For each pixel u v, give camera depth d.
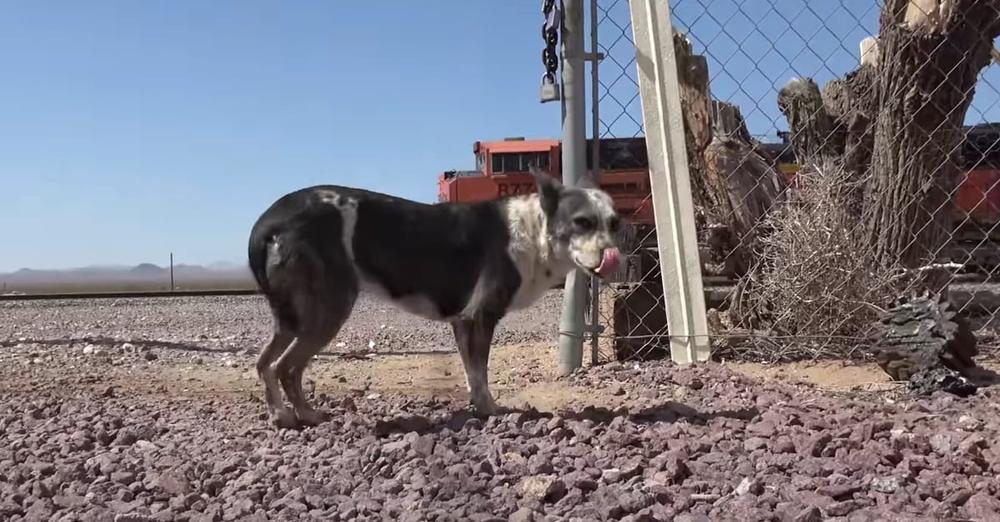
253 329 5.29
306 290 2.40
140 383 3.21
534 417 2.48
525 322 5.24
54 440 2.34
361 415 2.58
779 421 2.28
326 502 1.90
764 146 4.40
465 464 2.04
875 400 2.60
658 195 3.11
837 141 3.87
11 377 3.33
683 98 3.86
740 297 3.50
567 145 3.08
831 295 3.21
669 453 2.05
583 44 3.06
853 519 1.76
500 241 2.54
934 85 3.23
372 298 2.61
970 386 2.62
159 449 2.27
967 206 4.77
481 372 2.54
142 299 8.47
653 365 3.09
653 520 1.78
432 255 2.50
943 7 3.18
